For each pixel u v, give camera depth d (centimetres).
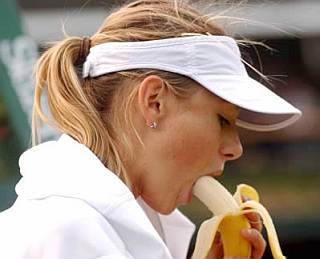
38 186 825
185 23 872
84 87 873
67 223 790
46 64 890
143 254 818
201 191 896
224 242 933
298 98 2442
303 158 2403
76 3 2250
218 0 1005
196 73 850
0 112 1902
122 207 811
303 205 2361
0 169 1942
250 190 968
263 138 2391
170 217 1007
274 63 2370
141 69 852
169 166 855
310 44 2417
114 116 856
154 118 847
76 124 857
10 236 805
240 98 845
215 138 859
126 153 853
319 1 2350
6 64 1870
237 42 933
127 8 892
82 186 815
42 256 788
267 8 2273
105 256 785
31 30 2258
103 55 864
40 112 883
